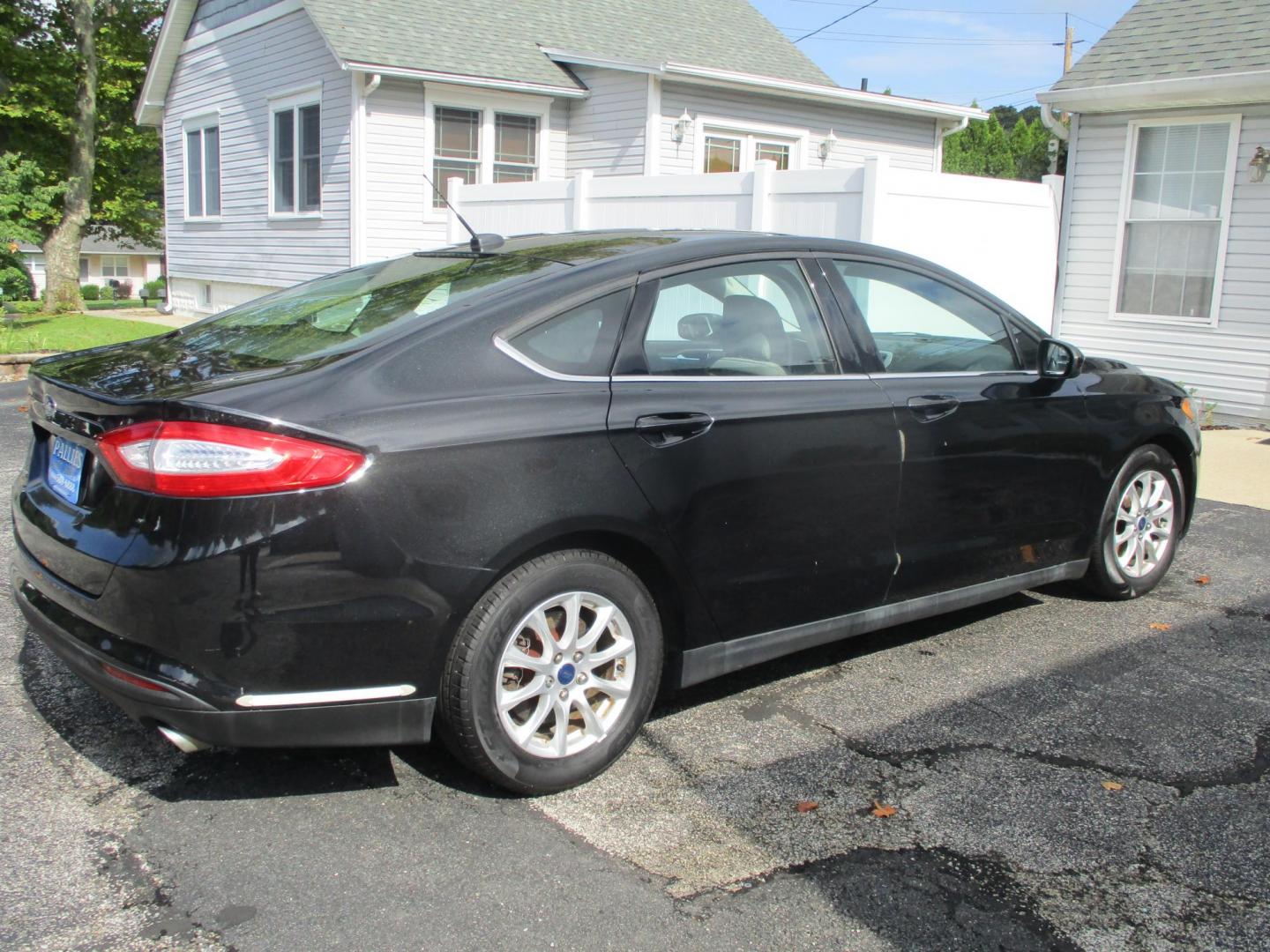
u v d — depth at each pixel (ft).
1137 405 15.81
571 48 49.60
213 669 8.87
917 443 12.73
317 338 10.65
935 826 9.98
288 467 8.82
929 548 13.12
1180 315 33.45
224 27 54.85
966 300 14.17
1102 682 13.41
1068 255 35.81
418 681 9.53
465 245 13.58
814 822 10.02
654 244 11.93
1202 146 32.32
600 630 10.52
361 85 44.06
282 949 8.02
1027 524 14.38
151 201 101.09
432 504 9.35
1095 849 9.64
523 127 48.75
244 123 54.13
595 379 10.60
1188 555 19.19
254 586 8.78
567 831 9.77
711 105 47.96
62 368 10.99
